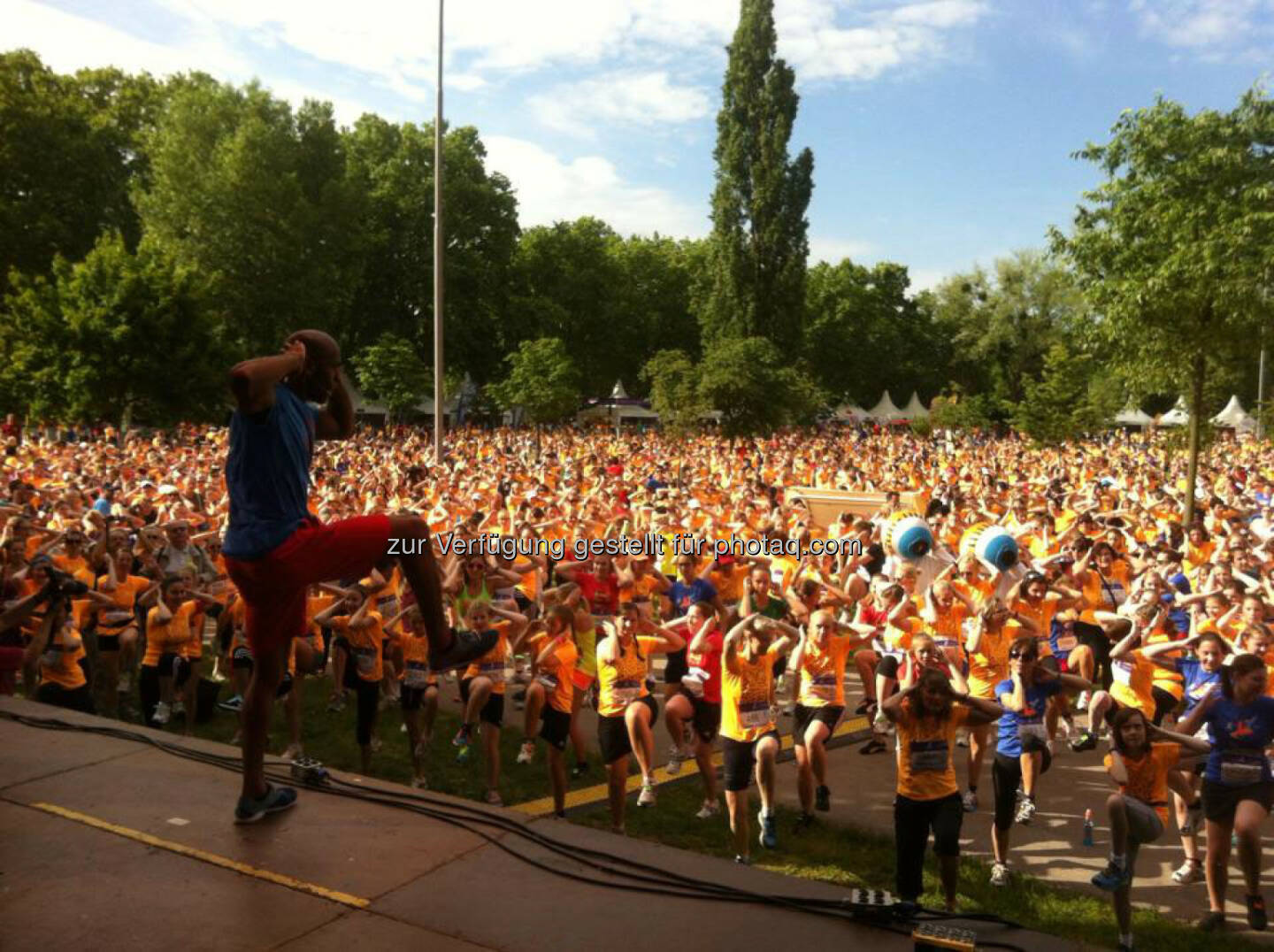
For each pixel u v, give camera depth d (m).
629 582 11.27
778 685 12.36
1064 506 18.66
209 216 45.84
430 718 9.24
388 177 58.75
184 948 2.92
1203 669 7.93
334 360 3.43
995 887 7.20
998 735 7.45
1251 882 6.57
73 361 34.38
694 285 68.00
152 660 10.05
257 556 3.21
